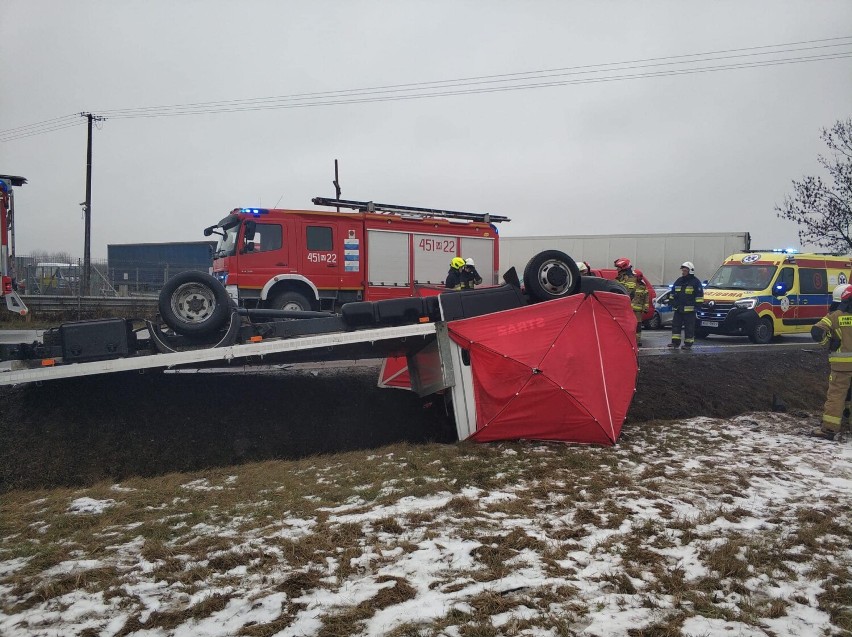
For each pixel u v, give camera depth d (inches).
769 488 245.1
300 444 330.6
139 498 241.1
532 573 164.4
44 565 176.2
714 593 158.2
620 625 140.1
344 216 584.4
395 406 373.7
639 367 443.8
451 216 648.4
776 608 149.7
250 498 237.1
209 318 311.1
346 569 166.6
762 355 510.0
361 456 297.7
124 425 307.0
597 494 229.0
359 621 141.0
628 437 322.7
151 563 175.3
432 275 626.5
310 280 569.3
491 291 331.9
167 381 337.4
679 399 409.7
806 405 440.5
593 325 318.7
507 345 305.7
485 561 171.6
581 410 299.1
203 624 142.5
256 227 553.9
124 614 147.9
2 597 157.9
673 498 226.4
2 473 273.3
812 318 661.9
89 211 1234.0
